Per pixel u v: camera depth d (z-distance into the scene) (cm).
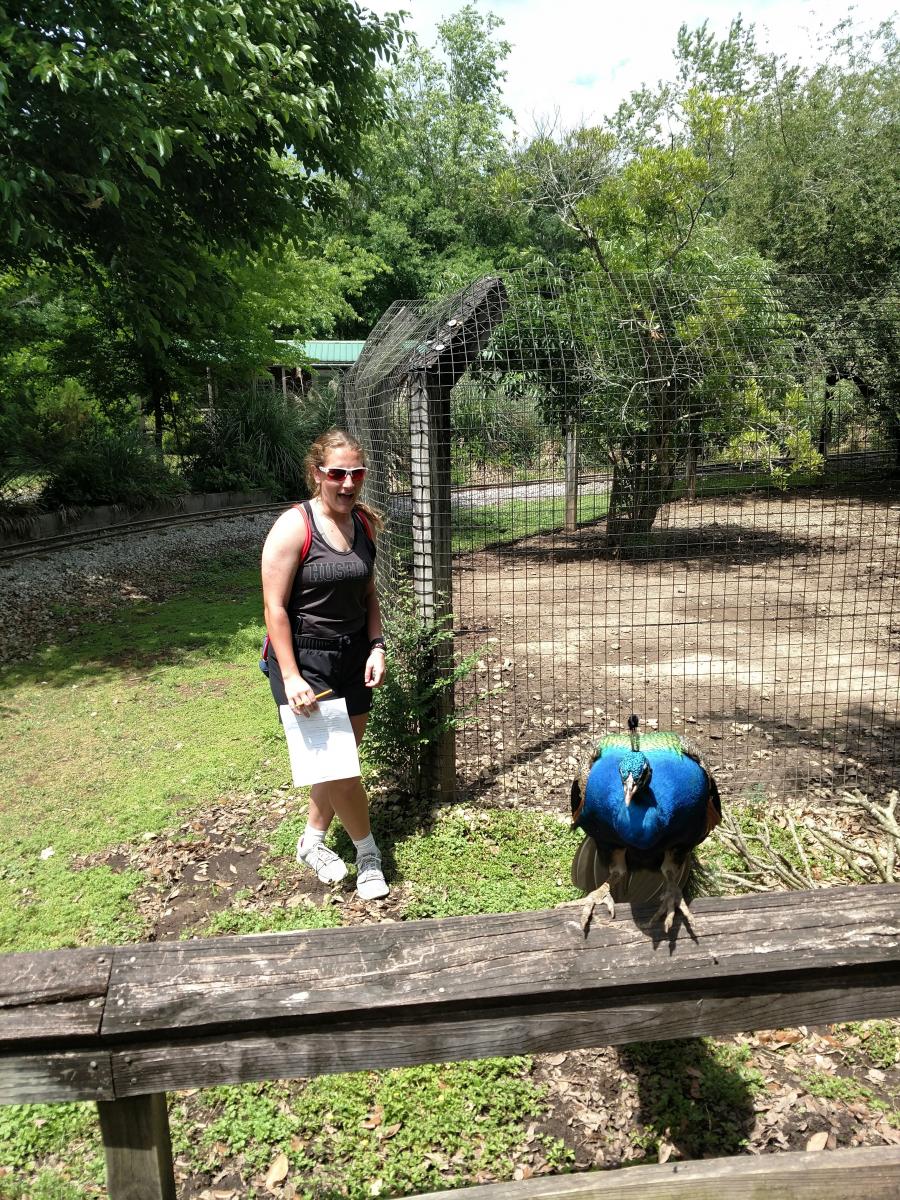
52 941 376
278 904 395
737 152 1775
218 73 809
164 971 171
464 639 861
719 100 1177
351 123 1107
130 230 930
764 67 1755
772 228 1698
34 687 743
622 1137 277
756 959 182
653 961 181
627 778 210
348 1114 288
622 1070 304
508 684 709
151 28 786
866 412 693
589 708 646
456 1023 179
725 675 725
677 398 756
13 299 1488
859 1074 302
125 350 1730
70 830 479
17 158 739
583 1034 185
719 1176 187
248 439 1908
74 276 1283
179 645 862
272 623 348
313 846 411
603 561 1226
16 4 730
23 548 1252
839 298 739
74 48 750
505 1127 282
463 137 3728
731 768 526
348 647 372
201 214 1040
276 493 1916
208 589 1132
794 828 386
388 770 516
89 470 1453
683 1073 301
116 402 1825
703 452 955
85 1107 295
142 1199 178
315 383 2261
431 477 462
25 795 528
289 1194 261
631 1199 187
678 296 624
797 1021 191
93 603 1042
